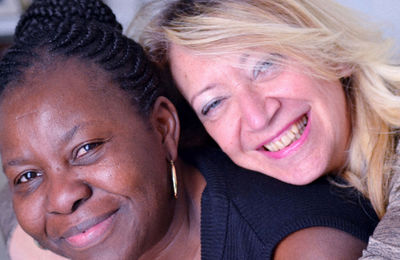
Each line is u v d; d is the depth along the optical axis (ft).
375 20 5.89
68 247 2.90
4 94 2.71
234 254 3.06
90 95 2.71
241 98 3.38
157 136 3.01
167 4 3.68
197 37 3.36
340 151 3.71
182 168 3.54
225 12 3.39
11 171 2.73
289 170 3.44
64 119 2.60
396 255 2.49
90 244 2.81
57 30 2.82
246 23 3.31
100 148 2.69
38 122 2.59
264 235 2.95
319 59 3.52
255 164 3.57
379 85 3.86
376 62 3.90
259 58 3.31
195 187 3.46
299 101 3.43
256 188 3.29
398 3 6.03
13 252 4.07
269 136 3.43
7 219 4.09
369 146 3.75
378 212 3.43
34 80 2.67
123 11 6.03
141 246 2.93
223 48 3.29
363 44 3.88
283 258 2.82
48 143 2.60
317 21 3.65
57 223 2.78
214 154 3.80
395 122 3.85
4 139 2.67
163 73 3.59
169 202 3.10
